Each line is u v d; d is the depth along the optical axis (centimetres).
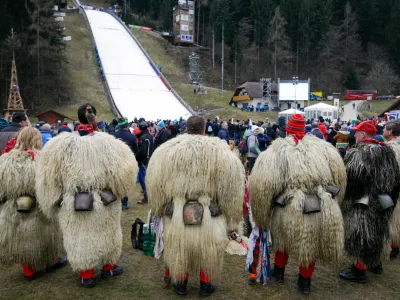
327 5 8262
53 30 5275
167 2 10056
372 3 8569
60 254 545
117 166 423
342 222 402
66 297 420
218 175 383
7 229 433
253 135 1007
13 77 3133
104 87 5416
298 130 422
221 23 8138
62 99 4950
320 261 411
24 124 666
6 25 4316
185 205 383
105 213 417
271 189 408
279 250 425
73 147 409
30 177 438
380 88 7200
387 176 435
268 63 8350
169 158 387
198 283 460
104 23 8156
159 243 429
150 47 7888
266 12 8544
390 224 452
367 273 498
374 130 460
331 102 6275
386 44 8212
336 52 8456
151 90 5472
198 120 412
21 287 446
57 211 424
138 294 427
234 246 559
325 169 403
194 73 7156
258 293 432
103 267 468
